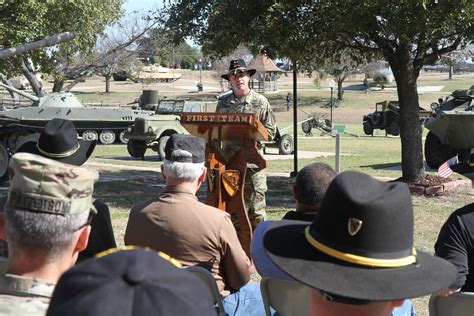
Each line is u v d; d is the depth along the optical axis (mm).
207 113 6930
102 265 1462
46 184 2180
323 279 2031
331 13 11359
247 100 7844
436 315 3971
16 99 36594
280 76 91688
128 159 23031
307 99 60906
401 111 13555
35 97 27406
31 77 36125
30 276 2219
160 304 1407
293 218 3883
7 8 22000
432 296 3957
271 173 17719
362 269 2055
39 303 2189
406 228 2074
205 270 3844
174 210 4207
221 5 11883
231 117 6844
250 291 4422
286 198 13125
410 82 13344
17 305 2176
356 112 53562
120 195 13273
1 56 10531
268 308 3850
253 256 3781
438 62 15078
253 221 7570
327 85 74750
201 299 1477
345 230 2055
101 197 12930
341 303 2049
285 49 11953
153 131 22844
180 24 12625
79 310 1398
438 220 10531
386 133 36875
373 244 2041
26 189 2180
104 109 27844
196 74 91312
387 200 2037
